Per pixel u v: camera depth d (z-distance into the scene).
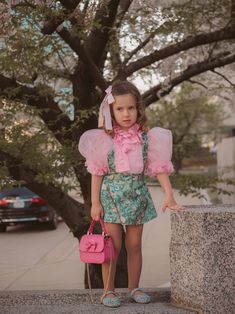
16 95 6.35
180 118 25.69
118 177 3.92
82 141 3.92
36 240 14.61
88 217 6.47
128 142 3.90
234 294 3.72
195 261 3.75
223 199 16.28
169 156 3.95
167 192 3.94
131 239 4.06
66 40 6.01
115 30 6.64
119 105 3.89
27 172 6.54
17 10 5.36
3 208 15.89
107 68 8.14
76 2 5.45
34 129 6.61
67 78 7.03
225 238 3.71
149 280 9.51
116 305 3.98
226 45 7.45
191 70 7.55
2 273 10.60
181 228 3.87
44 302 4.34
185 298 3.85
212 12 6.87
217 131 34.31
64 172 6.31
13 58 5.81
